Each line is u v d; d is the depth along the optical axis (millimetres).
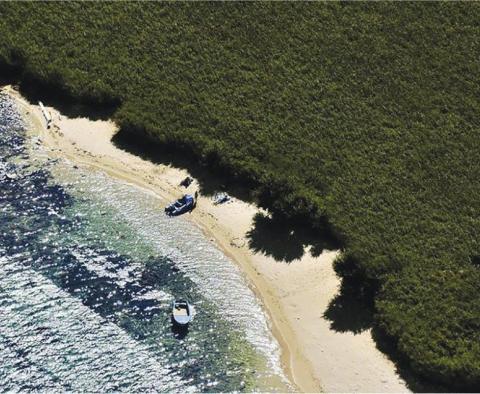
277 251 75312
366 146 82688
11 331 68500
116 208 80000
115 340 68000
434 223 75188
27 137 87938
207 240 76812
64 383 65062
